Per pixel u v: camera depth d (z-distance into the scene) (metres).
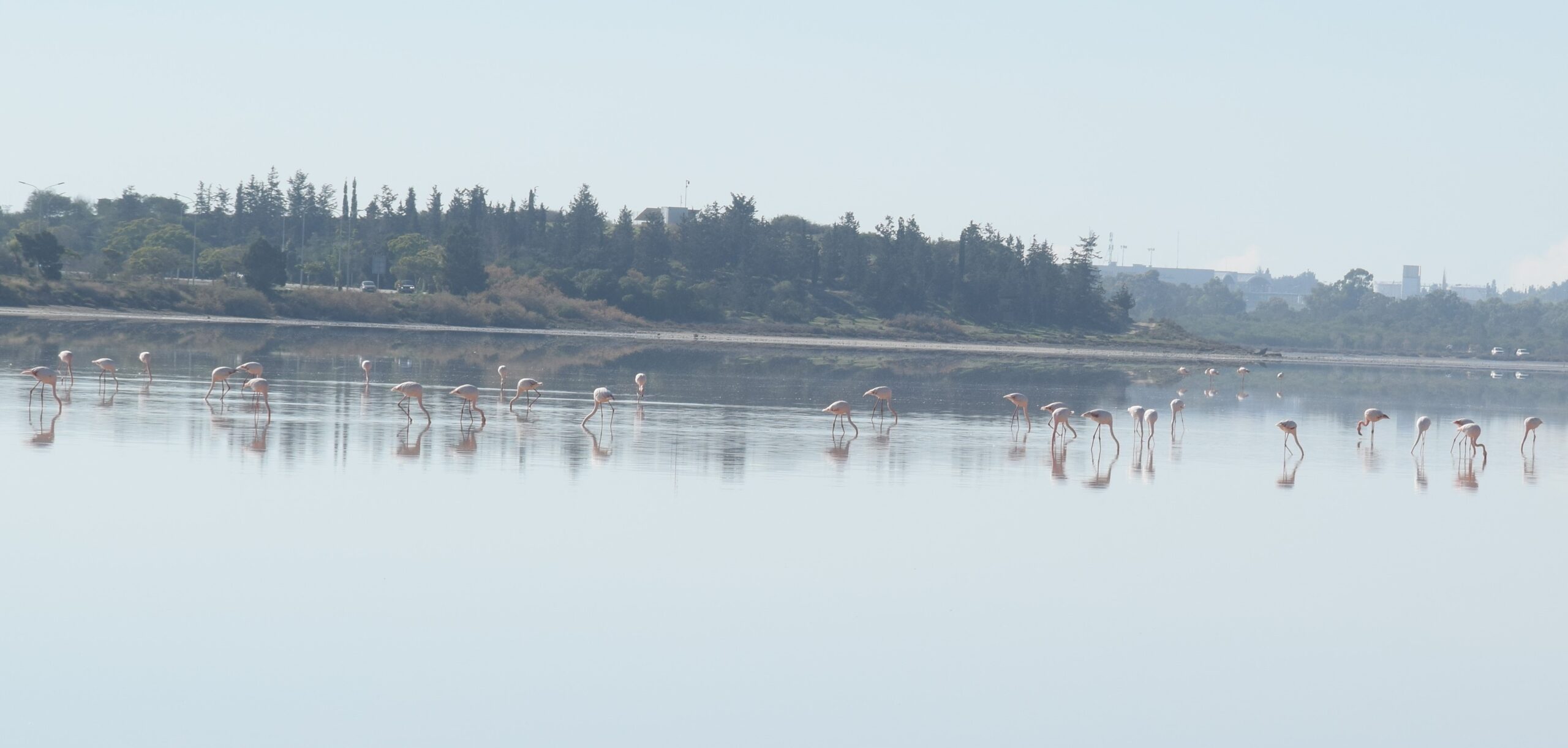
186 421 83.75
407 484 62.62
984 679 37.75
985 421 108.62
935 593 46.31
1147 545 55.91
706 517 57.47
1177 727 34.78
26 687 34.09
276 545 48.91
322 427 83.19
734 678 36.88
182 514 53.50
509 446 77.69
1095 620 43.97
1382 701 37.44
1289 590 49.12
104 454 67.94
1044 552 53.50
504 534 52.28
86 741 31.05
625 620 41.53
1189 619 44.62
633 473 69.19
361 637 38.78
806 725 33.75
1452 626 45.25
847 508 61.28
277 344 182.88
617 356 197.75
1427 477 82.19
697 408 109.31
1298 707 36.66
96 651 36.78
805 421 101.38
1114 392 160.00
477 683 35.56
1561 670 40.66
